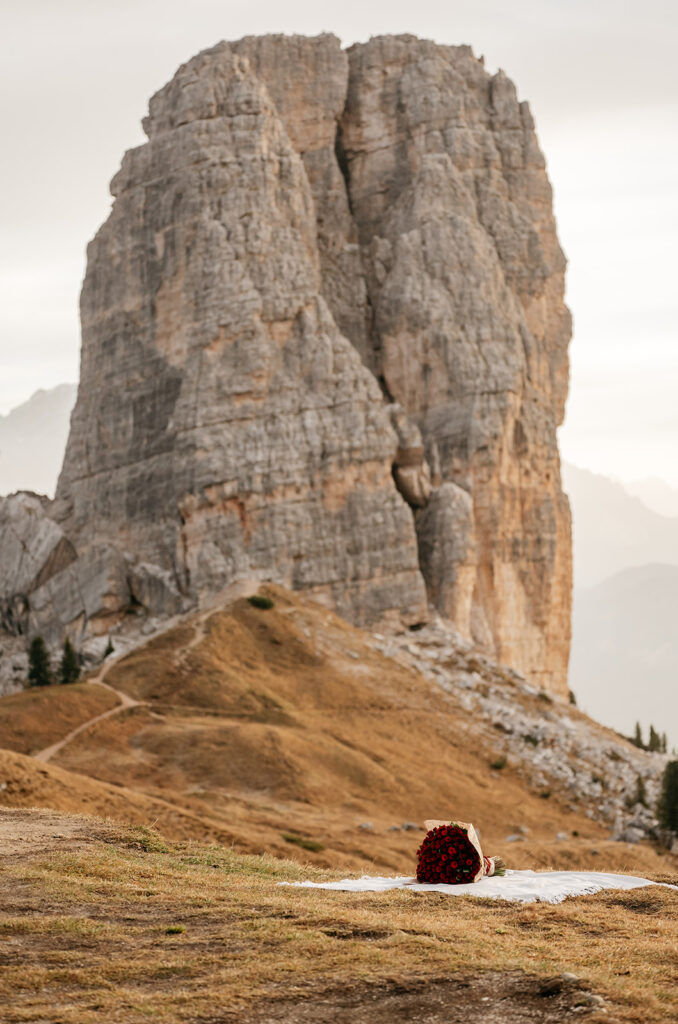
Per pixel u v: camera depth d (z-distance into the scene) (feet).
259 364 540.11
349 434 537.65
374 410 546.26
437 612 543.39
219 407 537.24
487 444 573.74
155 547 557.74
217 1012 57.62
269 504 524.93
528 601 592.60
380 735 393.29
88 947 68.08
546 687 598.34
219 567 517.14
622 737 497.87
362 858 249.96
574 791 386.52
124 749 338.54
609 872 100.78
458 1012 57.72
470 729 416.05
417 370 595.06
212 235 559.38
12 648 588.09
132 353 580.71
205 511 527.81
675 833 346.54
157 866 97.14
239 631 445.78
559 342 654.12
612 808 376.68
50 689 377.71
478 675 475.31
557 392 651.25
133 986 61.67
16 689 527.81
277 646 445.37
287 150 589.73
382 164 654.12
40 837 105.50
